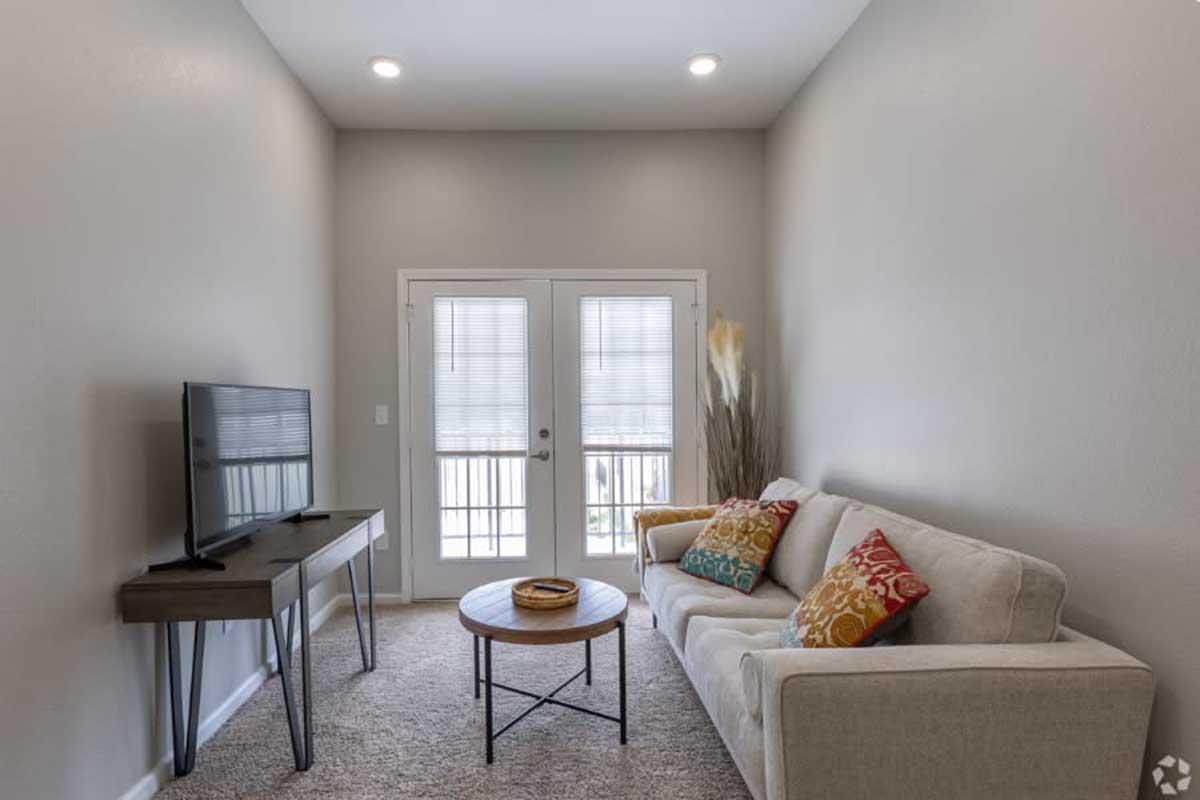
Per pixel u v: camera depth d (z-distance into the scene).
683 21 2.95
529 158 4.09
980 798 1.47
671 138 4.13
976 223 2.11
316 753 2.28
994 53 2.02
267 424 2.61
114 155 1.94
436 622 3.66
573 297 4.10
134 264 2.04
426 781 2.11
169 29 2.23
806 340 3.53
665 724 2.45
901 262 2.57
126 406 1.99
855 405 2.97
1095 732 1.46
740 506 3.00
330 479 3.89
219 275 2.58
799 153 3.62
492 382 4.08
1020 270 1.92
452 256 4.07
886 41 2.67
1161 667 1.49
